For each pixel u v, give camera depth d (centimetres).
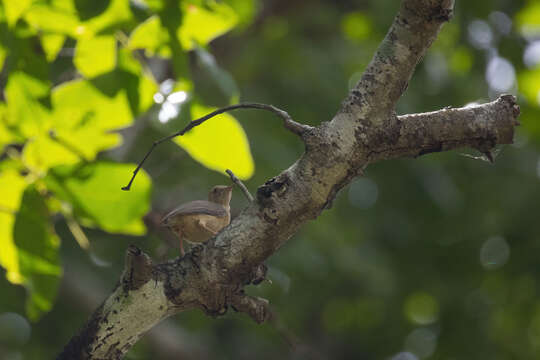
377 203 1608
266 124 1413
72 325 1371
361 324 1792
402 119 535
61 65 930
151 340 1388
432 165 1516
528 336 1681
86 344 550
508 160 1667
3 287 1214
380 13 1350
